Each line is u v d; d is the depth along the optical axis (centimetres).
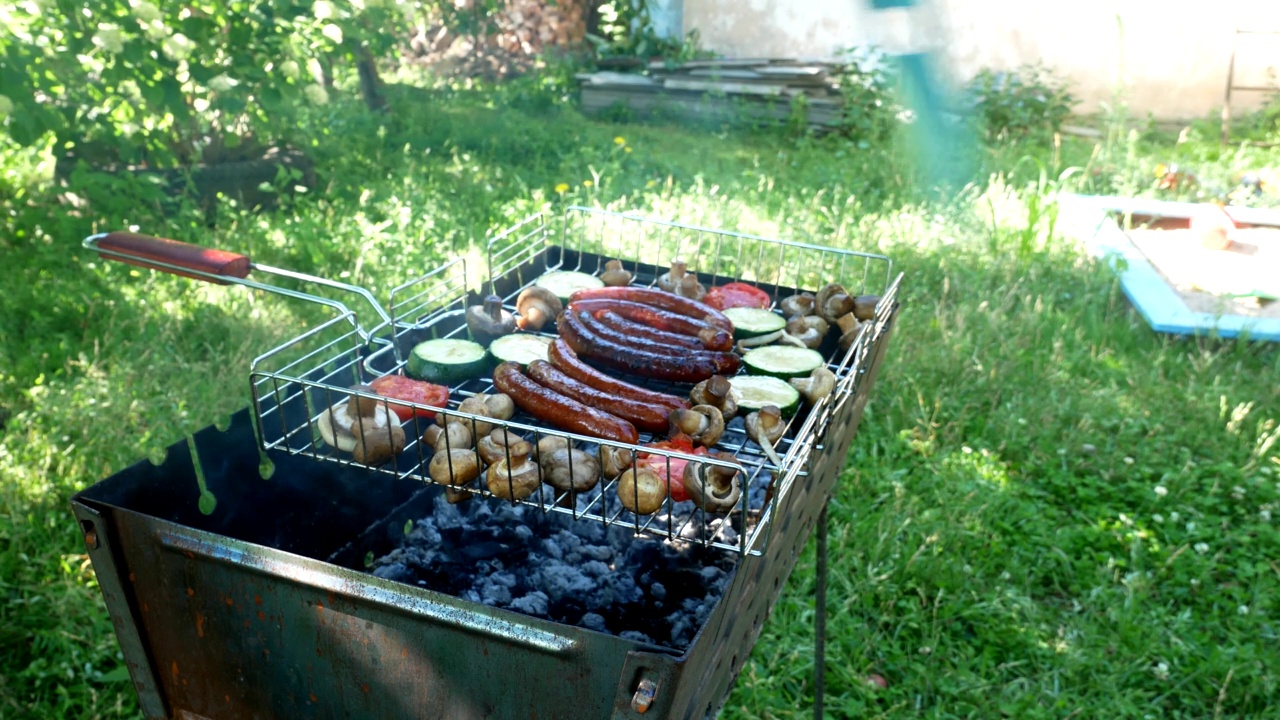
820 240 632
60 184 614
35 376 446
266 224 609
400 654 166
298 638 174
